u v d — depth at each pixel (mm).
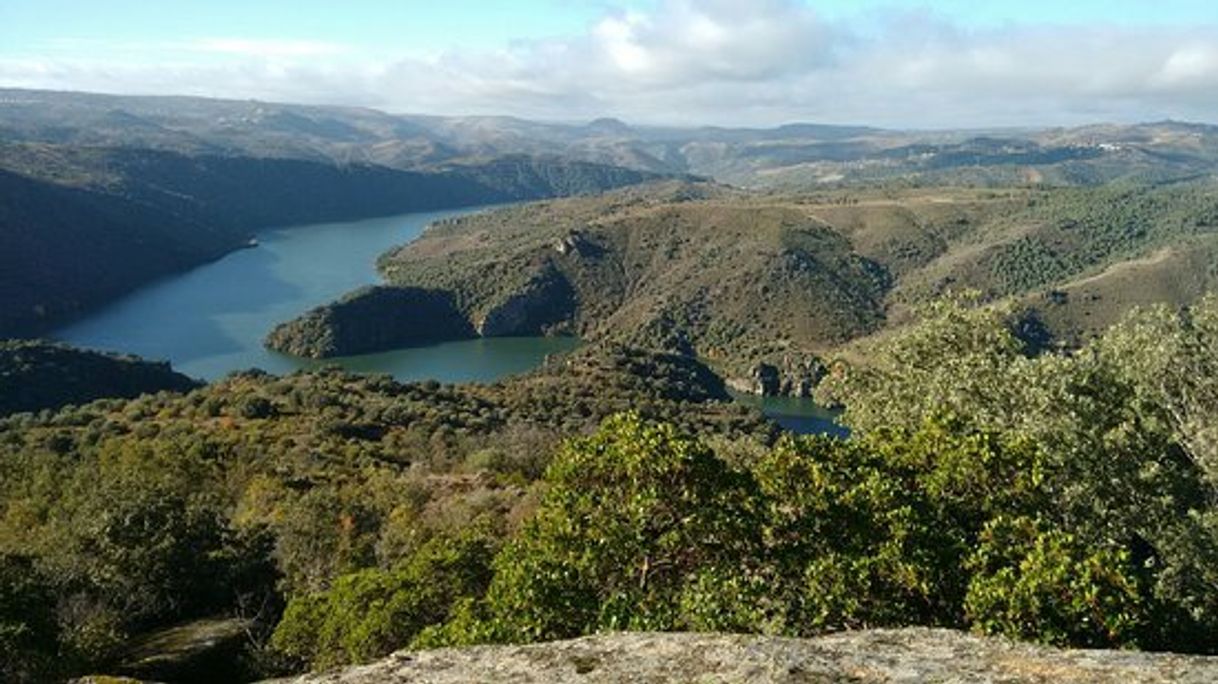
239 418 127625
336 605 33188
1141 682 8133
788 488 17844
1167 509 23516
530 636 15617
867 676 8508
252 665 37406
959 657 8930
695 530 16656
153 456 88125
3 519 68625
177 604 46938
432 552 33000
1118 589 14352
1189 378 26875
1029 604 14078
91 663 34156
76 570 44062
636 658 9273
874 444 21438
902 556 15773
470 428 134250
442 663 9648
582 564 16109
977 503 18891
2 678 28891
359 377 167000
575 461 17516
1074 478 23812
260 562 52938
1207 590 22438
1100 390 26188
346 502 69812
